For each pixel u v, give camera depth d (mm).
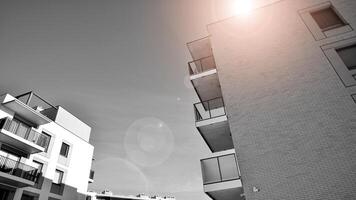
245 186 7930
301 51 10172
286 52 10500
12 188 17047
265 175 7855
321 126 7980
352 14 10250
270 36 11469
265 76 10273
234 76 10953
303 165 7523
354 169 6809
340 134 7555
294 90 9273
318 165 7320
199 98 13789
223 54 12016
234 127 9492
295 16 11414
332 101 8328
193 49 14516
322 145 7613
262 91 9898
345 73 8805
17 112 18734
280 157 8000
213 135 11758
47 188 19281
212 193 9078
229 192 9000
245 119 9469
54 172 20562
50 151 20656
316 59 9617
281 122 8727
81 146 24750
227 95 10516
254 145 8664
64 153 22562
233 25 12992
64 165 21797
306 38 10422
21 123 19031
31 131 19016
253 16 12703
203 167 9102
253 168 8172
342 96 8281
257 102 9695
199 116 11539
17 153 18094
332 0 11133
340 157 7172
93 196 36375
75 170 22922
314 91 8867
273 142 8422
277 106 9203
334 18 10781
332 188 6793
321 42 10008
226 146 13078
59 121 23219
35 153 19125
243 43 11953
